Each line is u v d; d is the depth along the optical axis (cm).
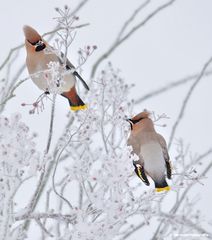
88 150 988
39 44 1148
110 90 1044
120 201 910
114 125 1016
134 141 1101
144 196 939
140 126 1109
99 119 1008
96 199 908
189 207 993
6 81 1062
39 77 1152
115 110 1024
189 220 981
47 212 967
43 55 1145
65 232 959
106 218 911
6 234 888
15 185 884
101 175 905
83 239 907
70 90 1094
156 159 1080
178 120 1101
